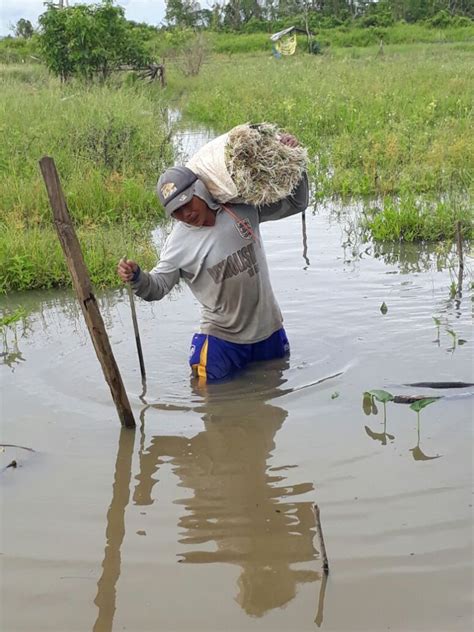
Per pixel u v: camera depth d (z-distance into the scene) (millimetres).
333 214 8930
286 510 3586
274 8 54875
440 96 15406
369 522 3447
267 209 5016
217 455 4109
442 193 9234
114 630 2918
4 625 2965
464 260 7113
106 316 6137
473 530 3342
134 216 9039
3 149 10469
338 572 3148
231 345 5027
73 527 3539
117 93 15297
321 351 5293
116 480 3906
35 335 5828
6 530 3523
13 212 8305
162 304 6348
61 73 20891
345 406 4531
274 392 4758
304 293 6395
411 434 4172
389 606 2947
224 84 21172
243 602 3027
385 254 7395
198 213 4727
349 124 13484
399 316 5812
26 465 4059
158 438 4305
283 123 14734
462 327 5551
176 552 3348
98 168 10250
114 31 21078
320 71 22109
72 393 4863
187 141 14266
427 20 47344
